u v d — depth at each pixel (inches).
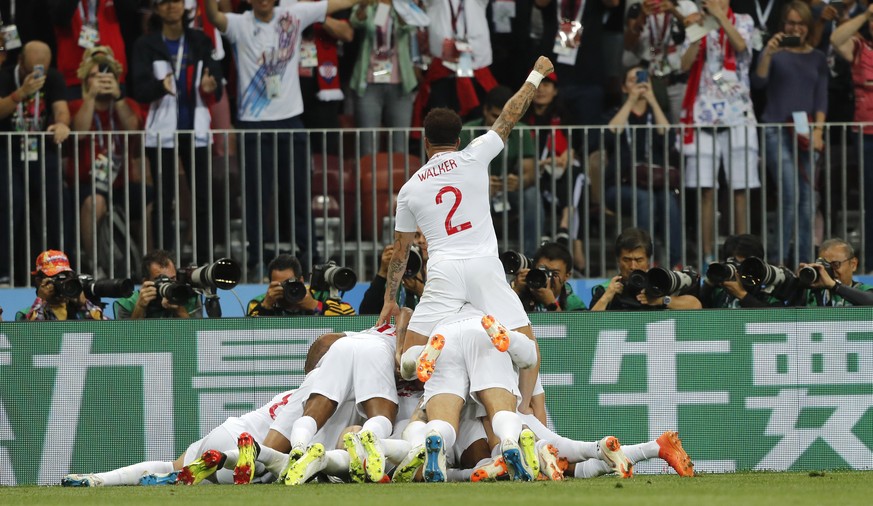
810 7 1524.4
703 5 1510.8
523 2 1577.3
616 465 872.9
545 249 1200.8
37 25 1497.3
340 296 1210.0
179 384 1096.2
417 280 1152.8
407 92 1530.5
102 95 1454.2
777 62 1517.0
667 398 1091.9
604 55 1555.1
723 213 1424.7
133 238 1379.2
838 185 1412.4
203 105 1469.0
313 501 658.8
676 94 1517.0
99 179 1362.0
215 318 1100.5
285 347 1098.7
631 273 1125.7
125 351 1097.4
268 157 1366.9
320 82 1514.5
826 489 748.0
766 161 1400.1
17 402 1093.8
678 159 1407.5
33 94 1427.2
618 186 1390.3
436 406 871.7
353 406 927.7
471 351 876.6
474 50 1542.8
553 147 1378.0
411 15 1525.6
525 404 929.5
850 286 1170.0
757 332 1093.1
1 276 1347.2
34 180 1353.3
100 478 908.0
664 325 1095.6
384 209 1395.2
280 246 1379.2
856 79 1541.6
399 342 930.1
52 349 1096.2
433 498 665.0
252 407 1095.6
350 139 1405.0
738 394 1089.4
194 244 1359.5
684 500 645.3
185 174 1375.5
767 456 1087.0
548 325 1096.8
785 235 1393.9
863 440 1086.4
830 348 1090.1
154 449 1093.1
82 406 1094.4
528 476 816.9
